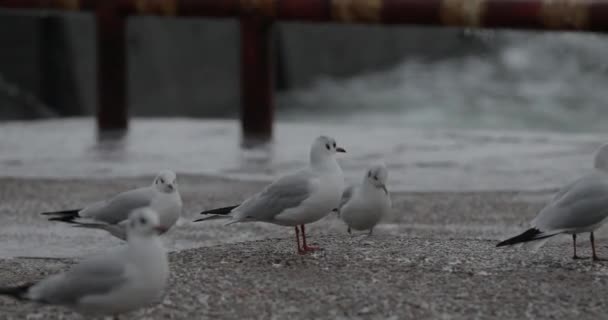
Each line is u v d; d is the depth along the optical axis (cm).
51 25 2720
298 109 3338
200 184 1456
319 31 3762
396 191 1408
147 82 2972
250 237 1121
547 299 808
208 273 884
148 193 948
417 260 929
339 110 3309
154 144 1858
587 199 892
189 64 3106
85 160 1673
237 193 1387
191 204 1310
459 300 802
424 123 3088
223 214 970
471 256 950
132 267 686
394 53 3969
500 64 3925
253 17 1869
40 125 2158
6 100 2630
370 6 1719
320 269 898
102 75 2033
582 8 1573
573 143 1848
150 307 786
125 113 2055
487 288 837
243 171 1567
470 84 3681
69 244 1081
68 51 2730
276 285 845
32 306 798
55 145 1847
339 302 797
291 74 3650
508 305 791
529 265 917
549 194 1388
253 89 1916
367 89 3628
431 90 3588
